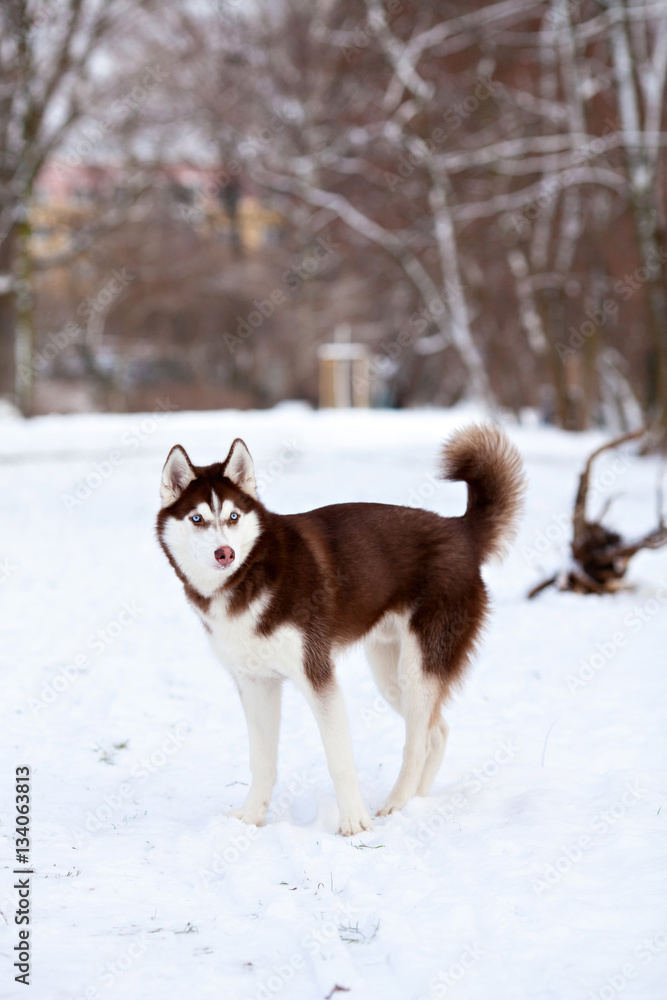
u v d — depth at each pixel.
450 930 3.18
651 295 21.23
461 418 25.27
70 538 11.09
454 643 4.79
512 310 31.38
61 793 4.80
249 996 2.88
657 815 4.10
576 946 3.03
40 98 25.70
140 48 28.41
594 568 8.91
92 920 3.40
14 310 33.44
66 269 34.28
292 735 5.75
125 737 5.67
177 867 3.94
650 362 28.64
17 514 12.45
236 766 5.27
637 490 14.51
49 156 26.91
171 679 6.73
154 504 13.32
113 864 3.95
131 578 9.41
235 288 35.69
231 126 30.56
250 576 4.36
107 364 38.56
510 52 29.05
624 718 5.60
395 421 24.33
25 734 5.64
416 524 4.86
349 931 3.26
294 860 3.86
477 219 29.31
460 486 13.73
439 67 29.50
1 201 26.36
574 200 27.34
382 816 4.52
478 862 3.76
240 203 36.03
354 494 13.17
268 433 21.02
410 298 34.66
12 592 8.87
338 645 4.57
